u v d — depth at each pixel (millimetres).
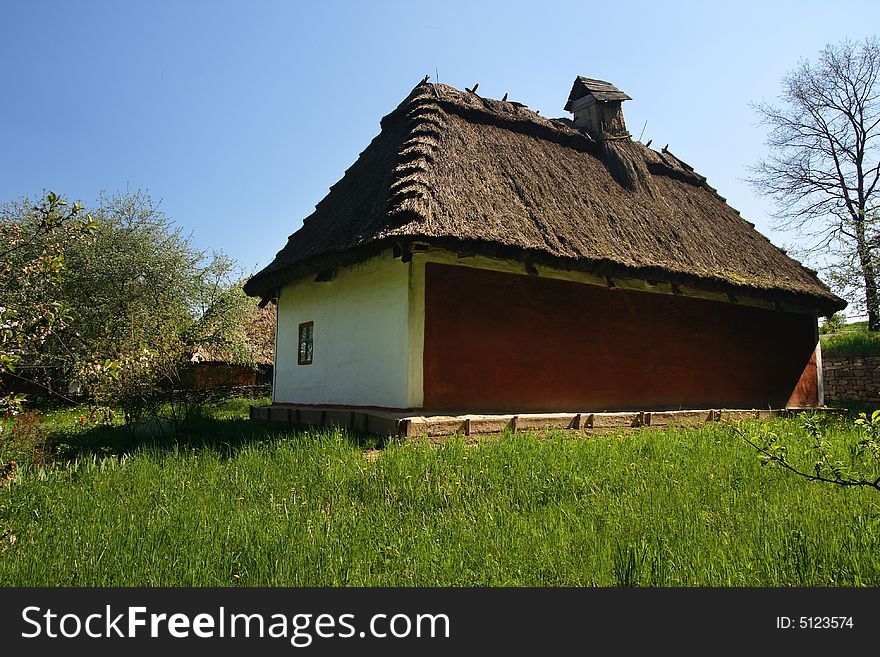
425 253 8750
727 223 14539
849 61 24062
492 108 12352
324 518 4398
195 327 16672
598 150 13742
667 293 11711
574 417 8719
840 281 16984
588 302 10445
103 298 16672
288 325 12148
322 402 10531
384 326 9016
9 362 3699
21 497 5023
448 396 8641
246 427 9469
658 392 11211
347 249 8445
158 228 18344
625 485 5480
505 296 9438
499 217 9016
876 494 5031
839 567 3529
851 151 24562
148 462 6352
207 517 4391
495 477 5582
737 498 5027
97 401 4746
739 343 12906
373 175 11000
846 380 17938
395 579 3420
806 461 6238
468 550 3801
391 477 5457
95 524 4270
